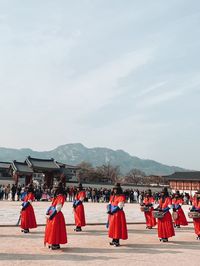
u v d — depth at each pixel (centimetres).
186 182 9181
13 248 1349
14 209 3388
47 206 4000
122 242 1594
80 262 1148
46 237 1379
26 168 6881
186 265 1156
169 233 1647
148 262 1181
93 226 2183
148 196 2205
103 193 5750
